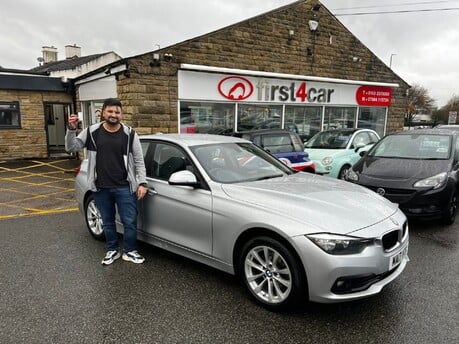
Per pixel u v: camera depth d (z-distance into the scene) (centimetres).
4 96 1225
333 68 1285
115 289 344
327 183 385
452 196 534
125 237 402
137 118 888
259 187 347
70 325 285
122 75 899
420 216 516
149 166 420
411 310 308
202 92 986
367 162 614
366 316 299
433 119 5134
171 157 402
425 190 512
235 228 322
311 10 1195
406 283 357
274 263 304
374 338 270
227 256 335
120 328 281
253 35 1077
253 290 319
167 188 386
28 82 1240
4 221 570
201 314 302
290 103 1178
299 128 1227
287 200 317
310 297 285
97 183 385
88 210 484
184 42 939
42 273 378
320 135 967
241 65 1064
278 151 773
